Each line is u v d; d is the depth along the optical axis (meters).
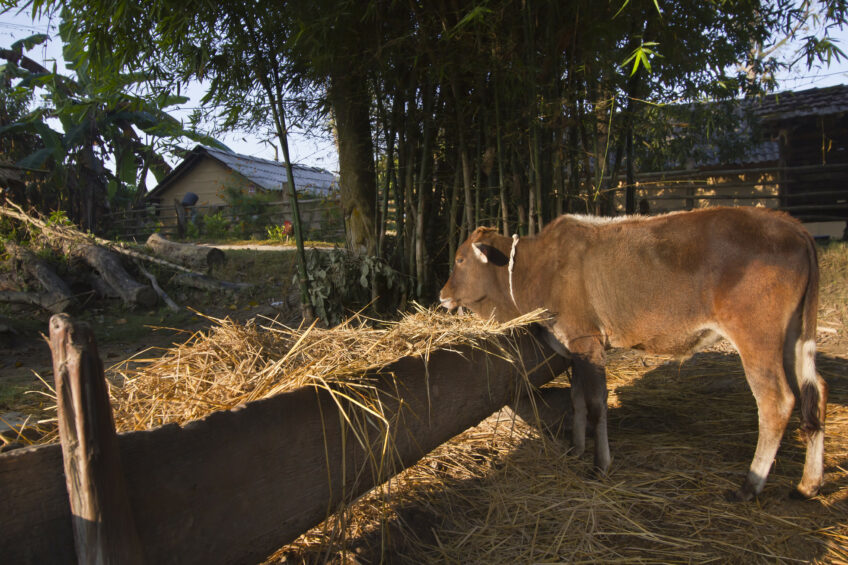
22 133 16.14
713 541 2.32
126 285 7.59
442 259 5.29
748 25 5.07
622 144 4.96
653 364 4.77
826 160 12.27
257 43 4.32
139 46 3.98
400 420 2.16
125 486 1.25
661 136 6.99
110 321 6.90
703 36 4.85
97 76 4.18
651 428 3.47
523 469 2.93
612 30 4.04
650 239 2.80
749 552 2.25
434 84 4.63
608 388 4.22
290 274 8.22
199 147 20.48
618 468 2.96
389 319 4.95
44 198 16.27
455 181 4.80
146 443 1.34
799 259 2.52
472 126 4.57
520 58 4.05
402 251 5.20
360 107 5.11
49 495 1.19
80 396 1.16
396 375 2.14
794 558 2.21
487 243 3.36
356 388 1.96
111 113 16.42
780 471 2.89
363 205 5.33
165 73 4.43
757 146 11.29
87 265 8.11
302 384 1.85
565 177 4.66
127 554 1.22
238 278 8.32
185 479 1.42
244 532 1.57
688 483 2.80
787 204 11.53
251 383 1.92
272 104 4.57
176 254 8.77
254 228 17.23
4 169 9.90
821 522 2.45
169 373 2.00
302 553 2.11
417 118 4.75
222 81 4.57
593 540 2.34
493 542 2.32
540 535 2.37
